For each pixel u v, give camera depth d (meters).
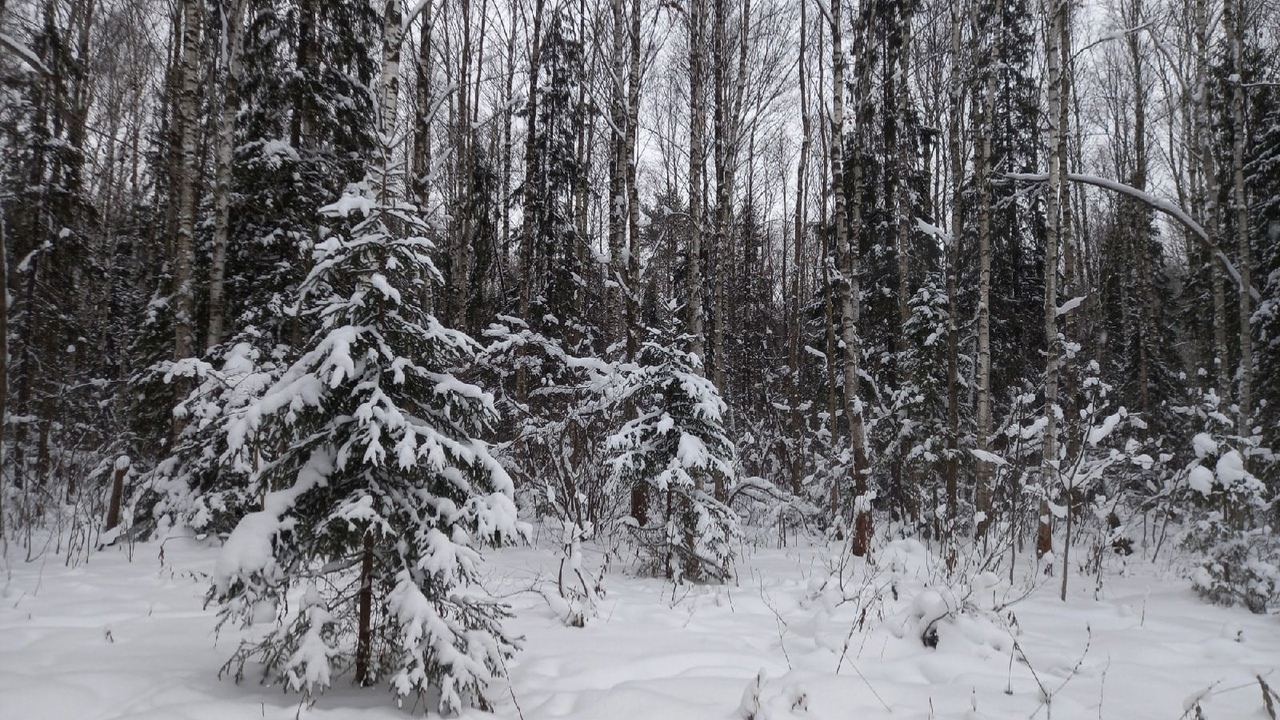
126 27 17.72
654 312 19.50
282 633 4.06
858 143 14.83
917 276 16.47
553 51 16.83
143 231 18.27
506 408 12.91
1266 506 7.96
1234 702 4.61
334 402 4.38
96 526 9.74
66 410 15.73
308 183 11.95
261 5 12.59
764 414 20.73
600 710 4.12
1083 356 21.69
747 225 22.72
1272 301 14.27
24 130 12.50
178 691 3.97
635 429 8.82
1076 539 11.41
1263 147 15.34
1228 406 12.96
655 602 7.30
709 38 15.37
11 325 13.23
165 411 10.49
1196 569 7.85
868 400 16.28
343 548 4.12
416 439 4.20
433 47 17.69
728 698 4.38
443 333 4.57
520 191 17.03
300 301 4.62
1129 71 20.92
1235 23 13.73
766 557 10.62
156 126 20.02
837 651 5.53
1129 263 22.83
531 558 9.55
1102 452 12.23
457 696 3.75
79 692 3.84
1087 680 5.02
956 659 5.32
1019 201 16.27
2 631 5.25
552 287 16.70
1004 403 16.52
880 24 15.98
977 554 9.85
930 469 12.91
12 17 9.83
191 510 8.53
